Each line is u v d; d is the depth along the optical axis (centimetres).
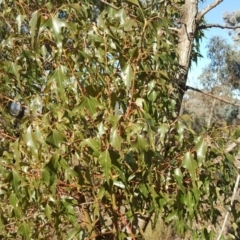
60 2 162
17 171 118
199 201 142
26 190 124
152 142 119
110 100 123
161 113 149
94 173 136
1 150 138
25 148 125
